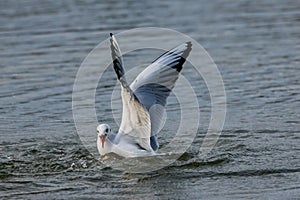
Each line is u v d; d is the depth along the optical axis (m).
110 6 26.67
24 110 16.44
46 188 12.09
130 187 12.11
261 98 16.97
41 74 18.95
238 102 16.77
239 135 14.65
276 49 21.02
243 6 26.73
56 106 16.70
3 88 17.94
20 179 12.56
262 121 15.42
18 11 25.91
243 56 20.36
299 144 14.00
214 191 11.81
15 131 15.17
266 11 25.86
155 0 27.67
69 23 24.05
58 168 13.14
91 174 12.74
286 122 15.33
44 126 15.47
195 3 27.20
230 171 12.70
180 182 12.27
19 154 13.82
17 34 22.80
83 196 11.70
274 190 11.73
